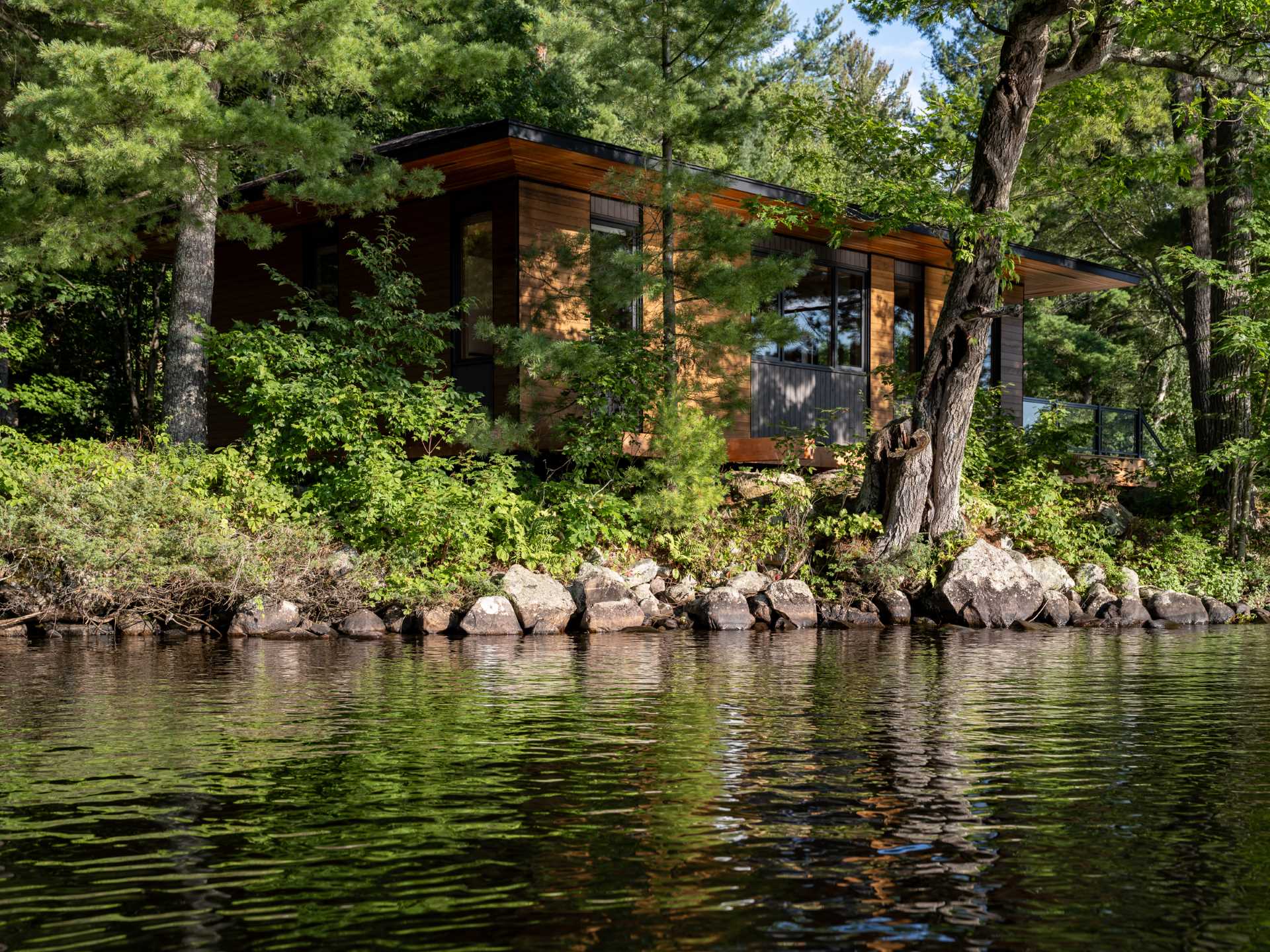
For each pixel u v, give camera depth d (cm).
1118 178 1964
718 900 380
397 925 357
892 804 509
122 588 1288
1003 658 1109
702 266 1602
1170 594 1680
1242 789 542
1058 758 616
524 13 2809
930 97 1923
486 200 1767
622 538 1568
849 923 360
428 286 1847
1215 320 2158
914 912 370
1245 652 1202
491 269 1773
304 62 1616
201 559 1328
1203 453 2164
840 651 1168
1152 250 2631
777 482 1702
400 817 484
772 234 2070
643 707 782
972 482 1847
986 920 363
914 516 1622
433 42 1642
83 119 1351
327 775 562
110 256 1661
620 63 1644
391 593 1386
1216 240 2177
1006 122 1577
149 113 1390
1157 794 532
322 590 1376
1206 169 2214
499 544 1522
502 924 358
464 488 1501
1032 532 1784
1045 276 2534
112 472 1391
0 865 418
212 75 1441
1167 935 352
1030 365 3756
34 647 1166
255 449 1547
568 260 1566
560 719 731
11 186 1536
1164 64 1691
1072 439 2061
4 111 1631
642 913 368
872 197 1636
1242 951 340
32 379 2203
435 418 1580
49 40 1753
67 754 614
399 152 1672
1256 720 748
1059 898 385
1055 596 1591
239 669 986
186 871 411
